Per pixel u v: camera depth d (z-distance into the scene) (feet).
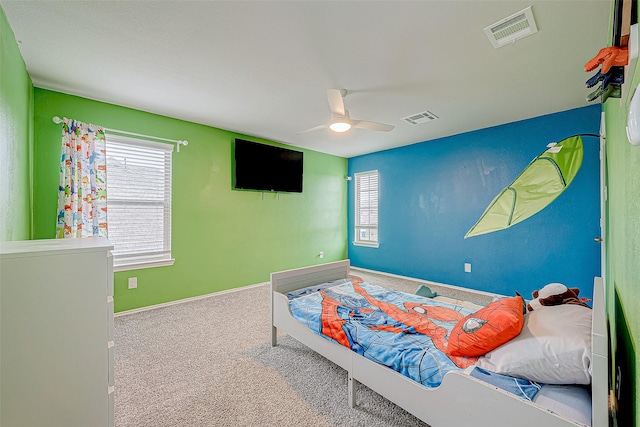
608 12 5.38
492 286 12.67
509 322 4.31
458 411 3.98
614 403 4.17
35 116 8.77
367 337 5.54
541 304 5.42
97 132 9.59
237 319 10.09
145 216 11.13
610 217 5.94
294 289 8.68
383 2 5.22
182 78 8.23
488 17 5.58
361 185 18.88
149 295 11.12
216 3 5.29
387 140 14.98
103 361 3.87
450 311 6.88
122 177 10.56
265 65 7.48
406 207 15.99
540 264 11.35
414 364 4.65
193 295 12.34
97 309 3.85
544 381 3.75
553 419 3.16
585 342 3.62
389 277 16.28
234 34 6.21
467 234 13.44
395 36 6.21
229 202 13.58
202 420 5.24
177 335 8.77
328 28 5.96
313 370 6.88
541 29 5.92
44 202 8.92
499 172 12.35
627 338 3.22
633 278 2.79
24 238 7.68
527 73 7.82
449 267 14.15
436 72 7.77
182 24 5.89
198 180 12.49
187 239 12.17
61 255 3.62
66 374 3.65
